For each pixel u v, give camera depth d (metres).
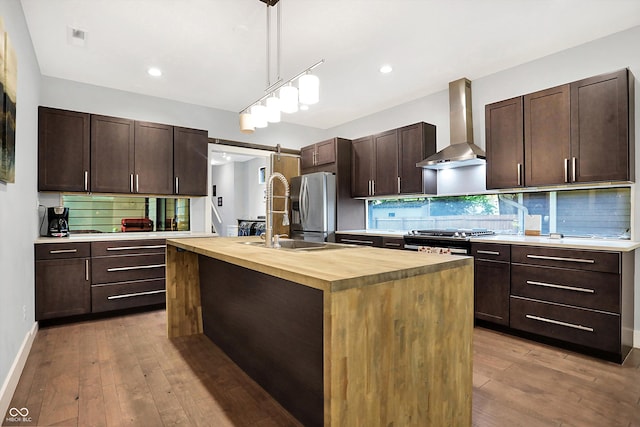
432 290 1.45
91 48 3.07
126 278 3.55
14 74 2.09
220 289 2.61
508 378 2.16
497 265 3.01
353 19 2.62
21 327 2.37
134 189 3.87
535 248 2.77
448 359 1.53
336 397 1.12
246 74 3.66
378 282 1.24
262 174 8.32
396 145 4.33
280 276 1.35
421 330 1.41
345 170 4.94
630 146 2.59
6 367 1.89
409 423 1.37
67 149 3.49
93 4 2.43
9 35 2.10
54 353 2.54
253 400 1.91
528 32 2.83
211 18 2.61
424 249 3.54
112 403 1.86
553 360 2.44
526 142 3.07
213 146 4.78
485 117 3.39
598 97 2.66
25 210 2.65
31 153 2.95
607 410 1.80
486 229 3.78
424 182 4.05
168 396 1.94
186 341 2.80
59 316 3.19
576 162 2.76
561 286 2.62
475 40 2.96
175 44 3.00
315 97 2.08
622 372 2.24
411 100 4.48
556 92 2.89
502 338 2.89
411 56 3.25
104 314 3.53
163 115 4.39
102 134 3.69
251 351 2.16
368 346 1.21
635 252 2.69
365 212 5.21
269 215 2.48
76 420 1.70
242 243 2.52
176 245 2.61
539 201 3.37
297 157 5.68
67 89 3.77
